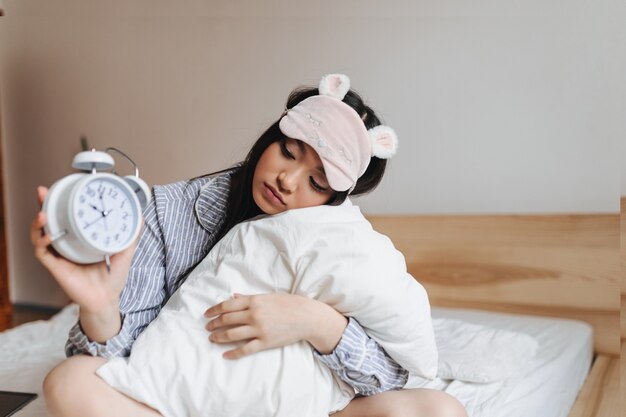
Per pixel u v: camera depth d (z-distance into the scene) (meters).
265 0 2.38
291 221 0.96
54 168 3.08
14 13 3.05
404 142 2.15
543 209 1.96
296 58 2.33
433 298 2.10
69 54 2.93
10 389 1.22
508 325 1.79
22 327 1.74
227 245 1.00
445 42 2.05
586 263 1.86
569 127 1.90
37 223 0.76
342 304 0.91
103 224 0.79
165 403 0.84
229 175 1.20
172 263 1.11
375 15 2.16
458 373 1.30
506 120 1.99
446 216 2.07
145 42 2.71
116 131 2.84
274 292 0.94
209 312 0.91
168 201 1.14
